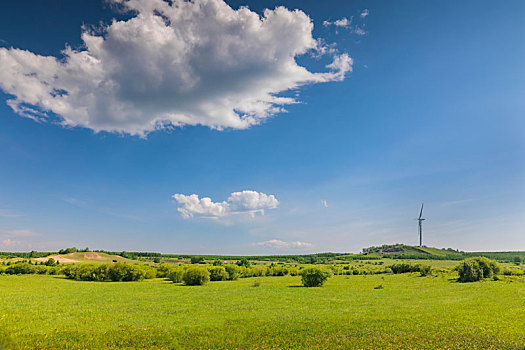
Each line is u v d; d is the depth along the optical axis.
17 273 96.88
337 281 85.12
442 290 57.91
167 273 95.25
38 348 18.48
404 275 110.19
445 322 27.33
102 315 29.83
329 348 19.48
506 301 41.66
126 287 62.59
